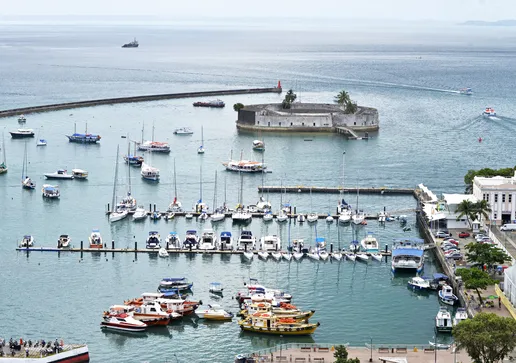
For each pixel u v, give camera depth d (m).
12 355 184.25
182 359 191.75
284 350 190.00
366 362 181.12
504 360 179.00
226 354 194.38
